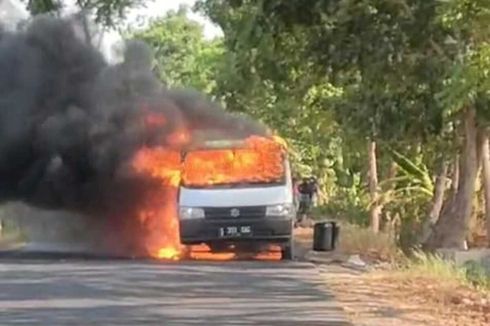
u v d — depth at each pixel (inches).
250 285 807.1
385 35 926.4
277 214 1064.8
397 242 1368.1
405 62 956.6
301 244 1373.0
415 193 1573.6
